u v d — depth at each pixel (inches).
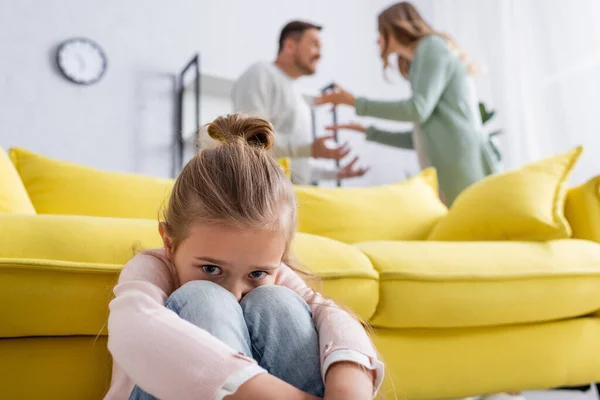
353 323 26.5
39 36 116.9
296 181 93.3
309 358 24.4
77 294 33.0
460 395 45.9
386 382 42.9
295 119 94.9
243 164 26.5
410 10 95.3
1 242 32.6
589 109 98.4
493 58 116.9
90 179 53.0
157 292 25.6
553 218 52.4
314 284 38.7
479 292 45.2
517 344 47.6
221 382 20.4
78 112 118.7
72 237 34.8
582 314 51.4
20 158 53.4
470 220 56.4
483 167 89.9
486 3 119.9
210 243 25.1
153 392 21.5
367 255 46.1
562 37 103.3
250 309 25.6
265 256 25.7
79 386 33.6
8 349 32.2
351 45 151.3
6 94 113.0
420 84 88.4
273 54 139.4
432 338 45.6
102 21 123.0
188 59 130.4
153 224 39.7
